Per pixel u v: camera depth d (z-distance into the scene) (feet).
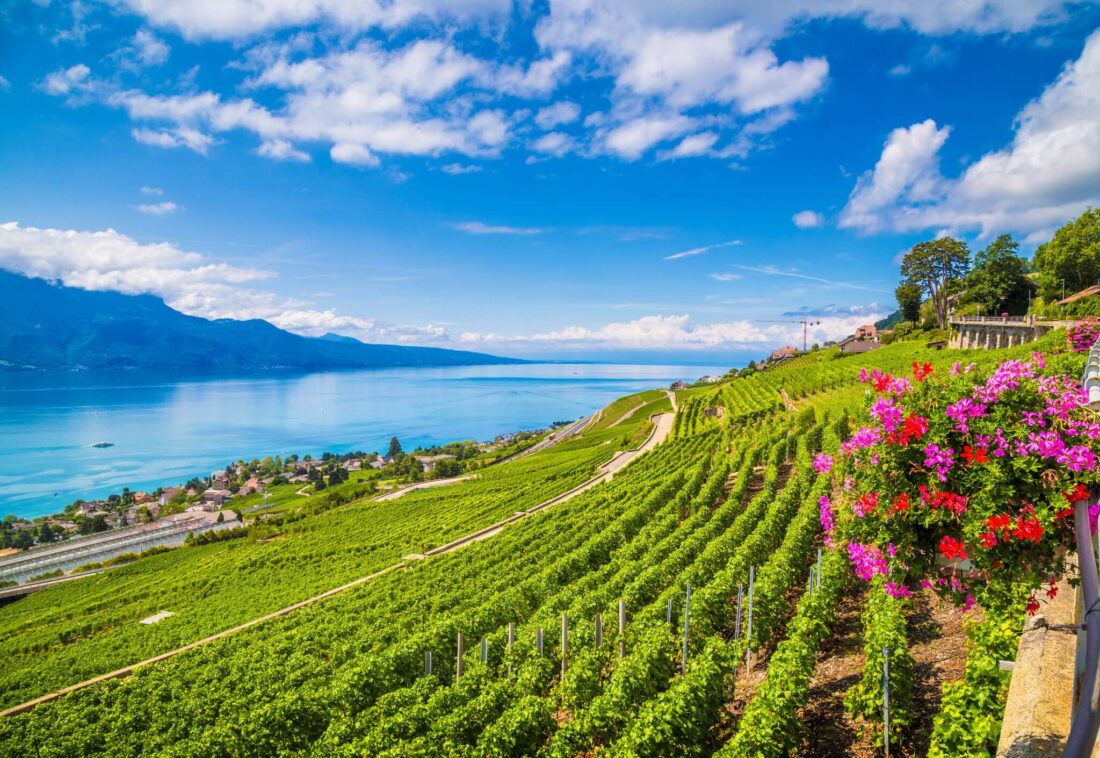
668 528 124.16
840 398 214.28
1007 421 22.35
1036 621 33.88
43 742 78.33
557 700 58.85
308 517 336.49
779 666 43.14
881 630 41.86
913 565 25.27
